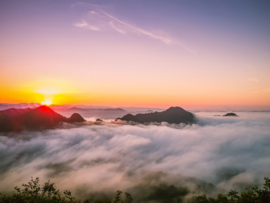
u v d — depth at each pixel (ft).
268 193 62.59
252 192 69.97
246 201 68.23
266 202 61.36
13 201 64.49
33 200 67.41
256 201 64.34
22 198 65.72
